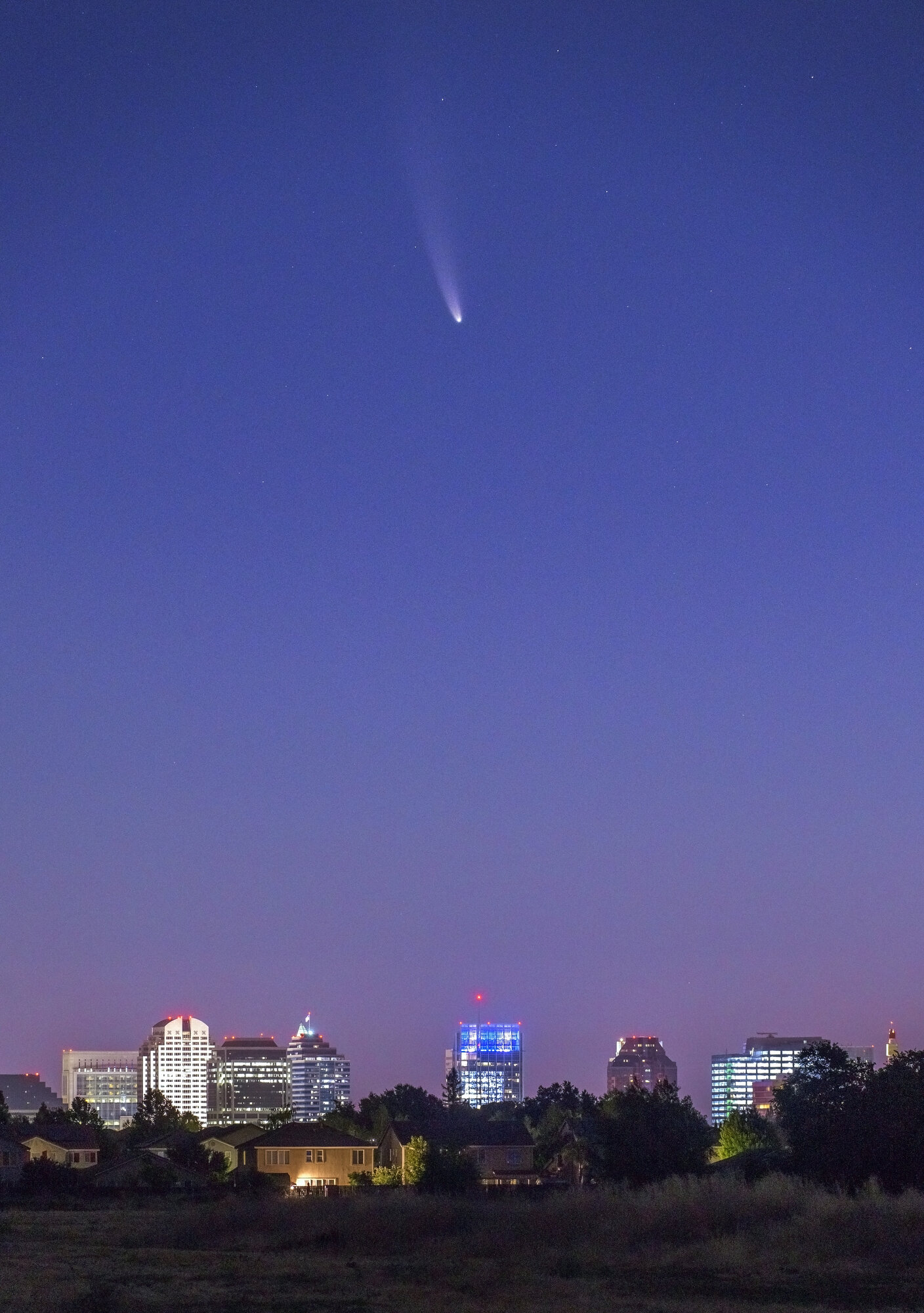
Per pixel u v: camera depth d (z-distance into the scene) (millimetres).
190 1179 116062
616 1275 43812
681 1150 97750
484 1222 54938
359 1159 131500
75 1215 82750
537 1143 135875
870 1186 56969
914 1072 74188
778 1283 41656
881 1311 36531
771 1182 57281
